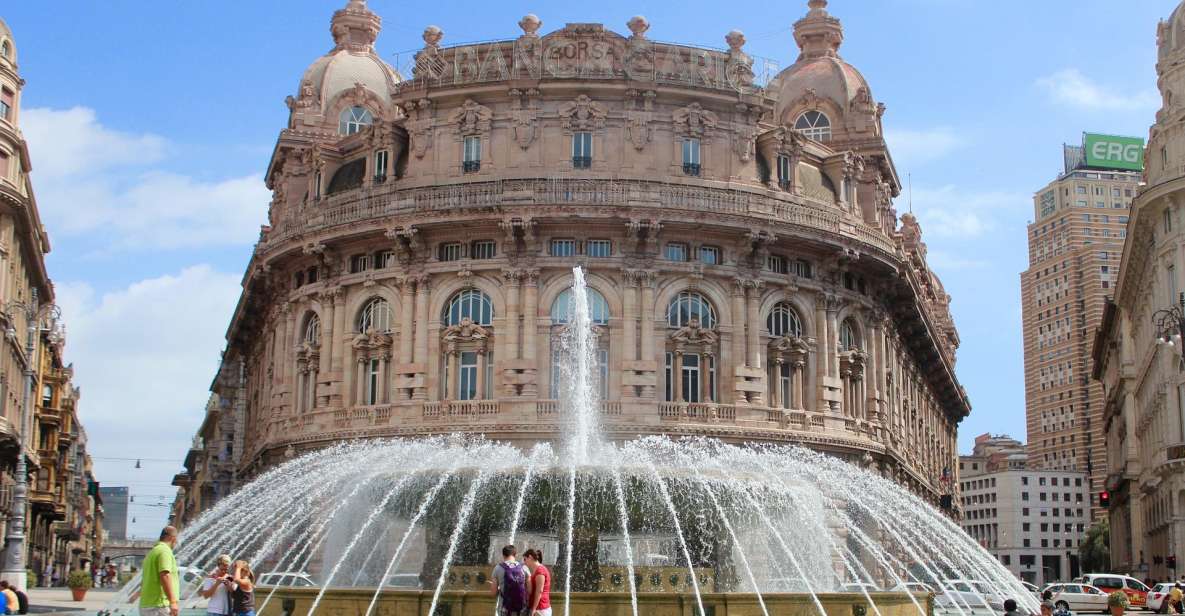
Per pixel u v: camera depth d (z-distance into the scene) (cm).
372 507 3756
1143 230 7962
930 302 11919
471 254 7375
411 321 7362
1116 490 12062
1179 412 7594
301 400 7875
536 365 7150
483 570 3497
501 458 3759
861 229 7925
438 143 7581
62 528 13750
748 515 3756
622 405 7094
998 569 4409
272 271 8219
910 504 4797
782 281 7550
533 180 7231
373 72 9381
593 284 7256
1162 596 6769
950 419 13900
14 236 8175
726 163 7588
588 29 7588
